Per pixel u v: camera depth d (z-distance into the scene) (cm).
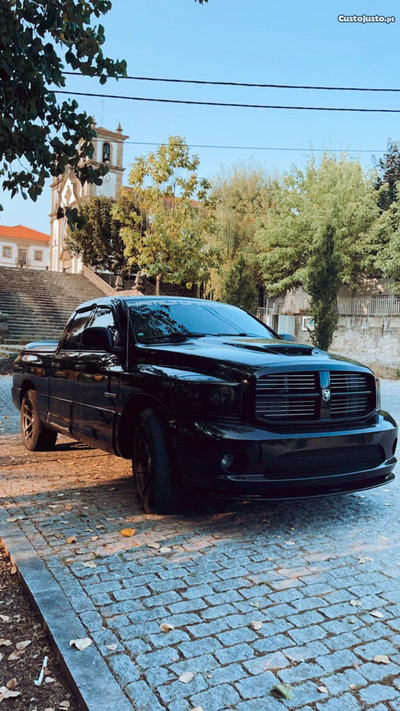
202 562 344
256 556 355
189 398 379
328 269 1925
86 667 234
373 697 224
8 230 8644
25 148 411
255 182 3288
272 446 363
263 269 3022
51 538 376
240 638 262
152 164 2312
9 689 230
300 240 2914
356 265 2972
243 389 375
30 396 646
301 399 388
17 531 385
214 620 277
